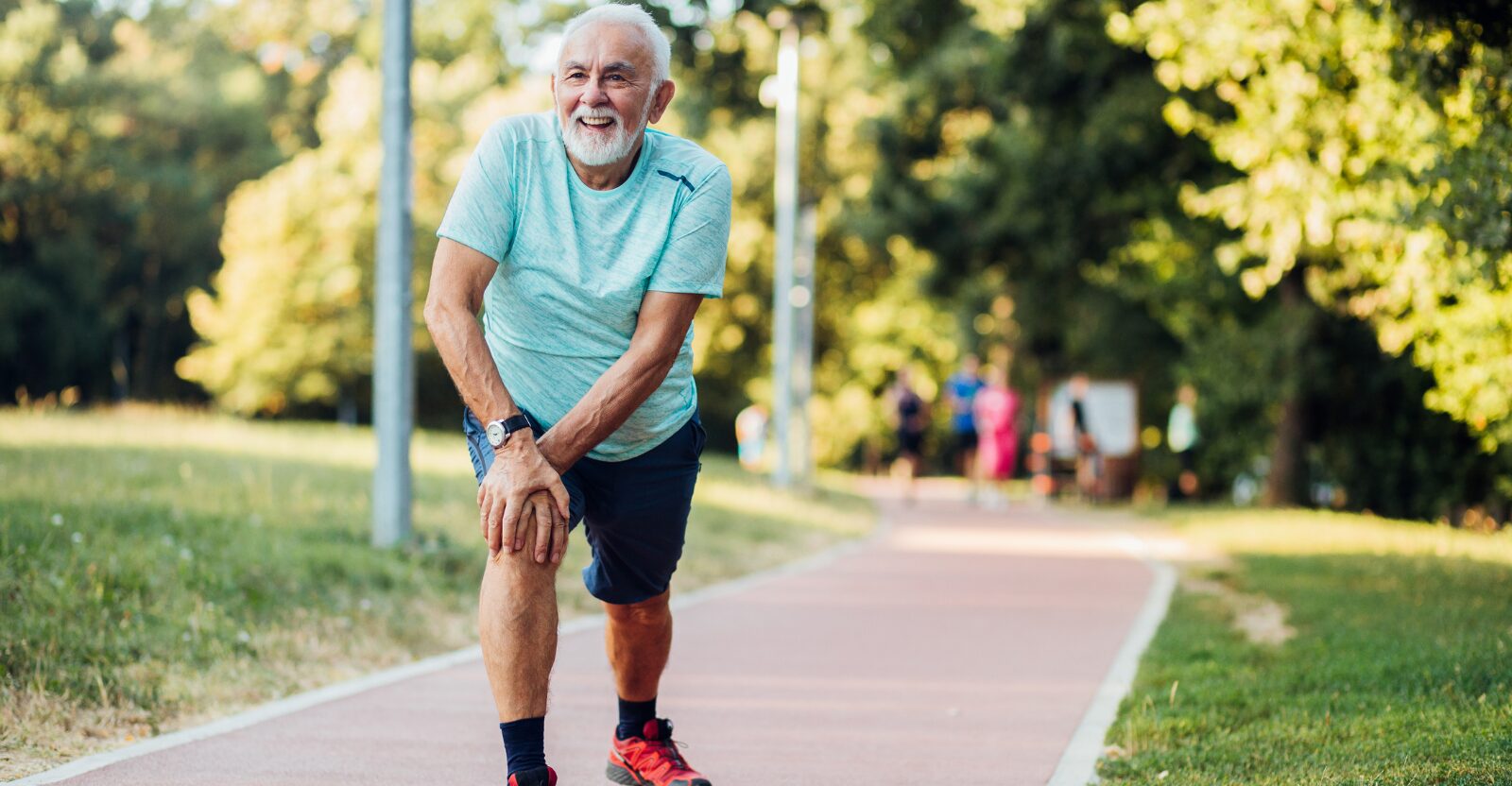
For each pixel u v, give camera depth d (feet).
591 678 23.84
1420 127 31.63
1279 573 37.42
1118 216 78.43
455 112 144.25
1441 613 27.17
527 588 12.40
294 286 137.69
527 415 13.21
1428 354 43.16
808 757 18.58
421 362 145.48
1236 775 16.17
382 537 32.09
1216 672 23.41
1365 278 64.59
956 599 36.06
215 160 173.88
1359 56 32.81
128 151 160.66
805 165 153.58
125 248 166.30
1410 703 19.33
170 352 172.96
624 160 12.73
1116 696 22.49
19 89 152.56
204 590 24.61
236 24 193.06
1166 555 48.01
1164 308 90.89
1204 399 85.20
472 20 170.71
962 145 84.69
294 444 55.83
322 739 18.66
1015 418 81.00
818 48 139.95
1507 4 24.97
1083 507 81.25
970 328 122.31
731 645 27.96
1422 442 76.79
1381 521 59.57
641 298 12.85
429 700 21.47
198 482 36.70
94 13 172.65
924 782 17.24
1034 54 70.28
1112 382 85.87
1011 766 18.11
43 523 26.07
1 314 144.15
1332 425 78.07
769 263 163.53
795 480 83.51
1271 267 39.50
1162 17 40.93
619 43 12.37
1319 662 23.04
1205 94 59.26
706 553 43.04
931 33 79.20
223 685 21.16
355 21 194.08
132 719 19.04
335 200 137.80
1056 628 30.86
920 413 83.46
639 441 13.44
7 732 17.46
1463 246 26.76
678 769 15.33
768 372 173.88
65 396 58.95
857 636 29.53
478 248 12.52
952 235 85.61
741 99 71.72
